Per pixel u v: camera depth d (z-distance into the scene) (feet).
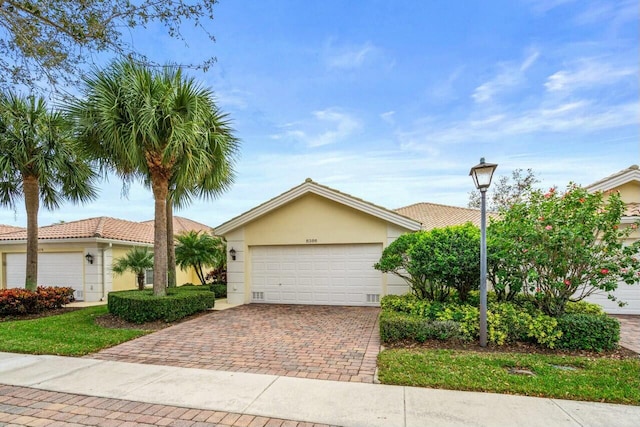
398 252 30.12
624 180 35.42
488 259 23.94
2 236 53.16
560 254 22.22
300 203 41.63
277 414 13.23
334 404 14.02
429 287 29.19
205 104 32.71
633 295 34.12
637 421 12.48
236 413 13.35
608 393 14.58
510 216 25.11
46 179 38.83
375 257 39.50
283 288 41.98
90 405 14.10
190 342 23.97
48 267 50.70
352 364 19.13
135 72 29.17
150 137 29.43
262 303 42.04
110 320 30.99
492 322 22.43
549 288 23.22
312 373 17.78
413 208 60.29
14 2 16.07
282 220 42.01
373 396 14.73
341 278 40.37
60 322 30.30
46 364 19.27
